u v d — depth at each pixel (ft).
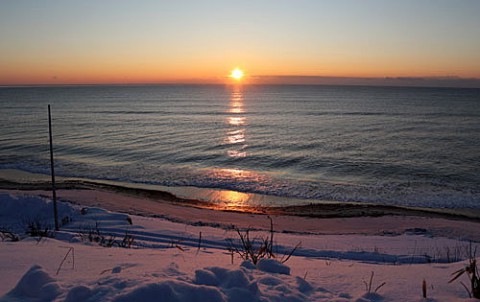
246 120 226.17
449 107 346.54
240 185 75.20
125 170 89.45
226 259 14.08
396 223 51.96
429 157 106.32
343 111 301.63
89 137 149.18
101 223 37.06
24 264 11.11
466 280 10.80
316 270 12.16
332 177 82.84
